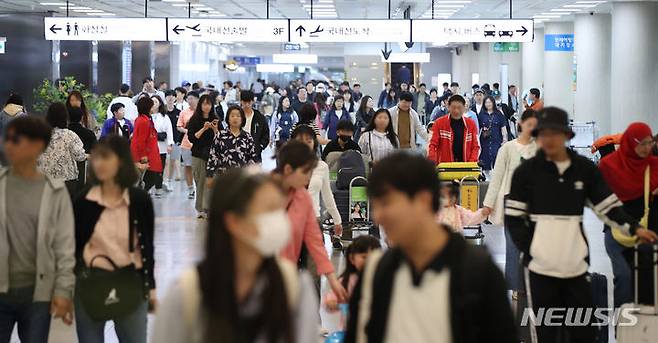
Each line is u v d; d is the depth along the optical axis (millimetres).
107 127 28672
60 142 16953
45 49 49281
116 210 9953
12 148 9828
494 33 34656
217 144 21094
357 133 36812
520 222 10695
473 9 48844
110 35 34875
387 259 6207
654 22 41469
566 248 10391
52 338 13953
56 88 41312
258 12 49906
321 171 15164
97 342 10102
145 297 9977
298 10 49031
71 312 10078
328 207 15422
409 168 5953
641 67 41500
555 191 10445
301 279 5934
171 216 28109
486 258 6043
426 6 47281
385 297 6121
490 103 37656
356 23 34656
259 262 5699
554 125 10242
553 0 43469
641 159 12688
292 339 5664
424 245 6059
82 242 9922
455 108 21125
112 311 9727
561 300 10617
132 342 10156
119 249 9898
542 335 10633
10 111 24234
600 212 10531
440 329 5977
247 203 5574
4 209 9859
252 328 5586
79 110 20172
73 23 34781
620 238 12352
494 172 15406
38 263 9906
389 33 34750
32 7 46500
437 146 21375
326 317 15258
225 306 5531
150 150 27469
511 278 15266
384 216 6008
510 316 6059
